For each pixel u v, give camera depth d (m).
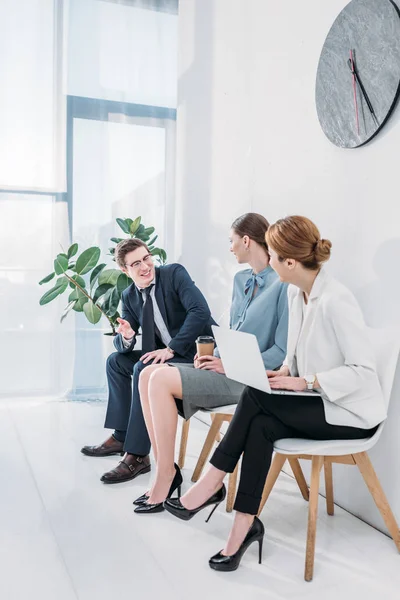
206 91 3.47
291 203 2.56
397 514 1.93
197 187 3.62
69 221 3.82
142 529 1.96
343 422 1.73
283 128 2.62
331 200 2.27
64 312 3.82
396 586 1.64
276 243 1.79
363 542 1.92
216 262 3.36
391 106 1.92
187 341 2.43
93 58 3.82
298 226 1.77
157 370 2.07
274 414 1.72
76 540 1.86
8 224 3.72
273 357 2.13
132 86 3.90
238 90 3.06
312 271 1.81
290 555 1.81
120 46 3.87
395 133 1.93
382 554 1.83
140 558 1.76
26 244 3.76
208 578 1.66
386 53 1.95
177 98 3.96
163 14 3.93
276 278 2.24
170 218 4.00
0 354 3.76
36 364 3.82
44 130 3.75
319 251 1.77
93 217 3.86
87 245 3.86
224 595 1.57
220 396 2.09
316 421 1.72
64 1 3.75
